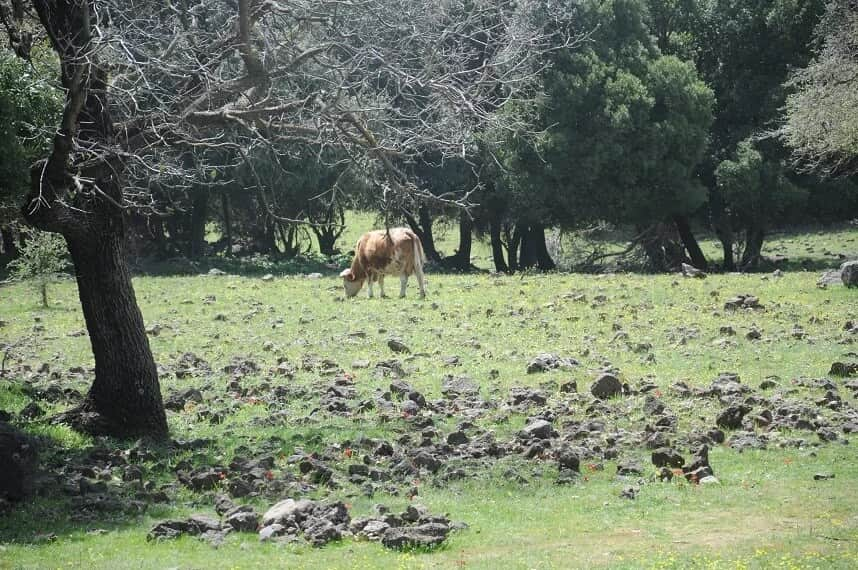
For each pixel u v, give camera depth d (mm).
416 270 41562
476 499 16156
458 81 19891
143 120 19797
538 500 16062
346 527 14328
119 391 20344
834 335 30469
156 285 50375
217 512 15359
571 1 57250
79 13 18578
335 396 23641
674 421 20609
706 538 13789
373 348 30516
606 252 79250
